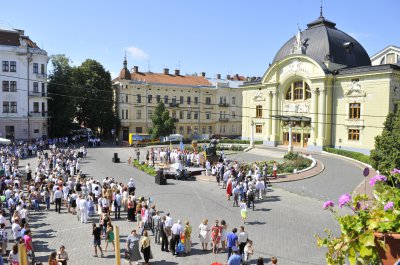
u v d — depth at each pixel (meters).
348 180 32.12
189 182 33.19
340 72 50.06
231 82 89.56
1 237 15.59
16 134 59.62
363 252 4.48
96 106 69.25
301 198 26.58
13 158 37.38
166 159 44.50
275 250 16.36
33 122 61.34
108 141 75.12
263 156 50.31
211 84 84.94
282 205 24.59
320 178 33.25
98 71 71.00
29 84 60.84
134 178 34.47
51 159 37.47
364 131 47.25
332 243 4.95
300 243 17.25
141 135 66.75
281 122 59.47
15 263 13.44
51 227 20.03
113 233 16.62
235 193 24.33
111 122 72.31
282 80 57.62
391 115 31.62
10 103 59.22
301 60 53.88
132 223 20.86
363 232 4.64
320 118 51.47
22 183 28.42
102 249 16.78
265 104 61.62
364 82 46.97
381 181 5.94
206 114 82.81
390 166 26.38
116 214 21.94
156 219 17.86
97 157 49.34
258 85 62.56
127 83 73.12
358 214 5.00
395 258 4.42
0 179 25.72
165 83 77.50
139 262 15.13
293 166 37.19
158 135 67.44
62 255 13.23
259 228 19.59
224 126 85.56
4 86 58.53
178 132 79.06
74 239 18.09
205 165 39.25
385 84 44.56
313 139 52.47
